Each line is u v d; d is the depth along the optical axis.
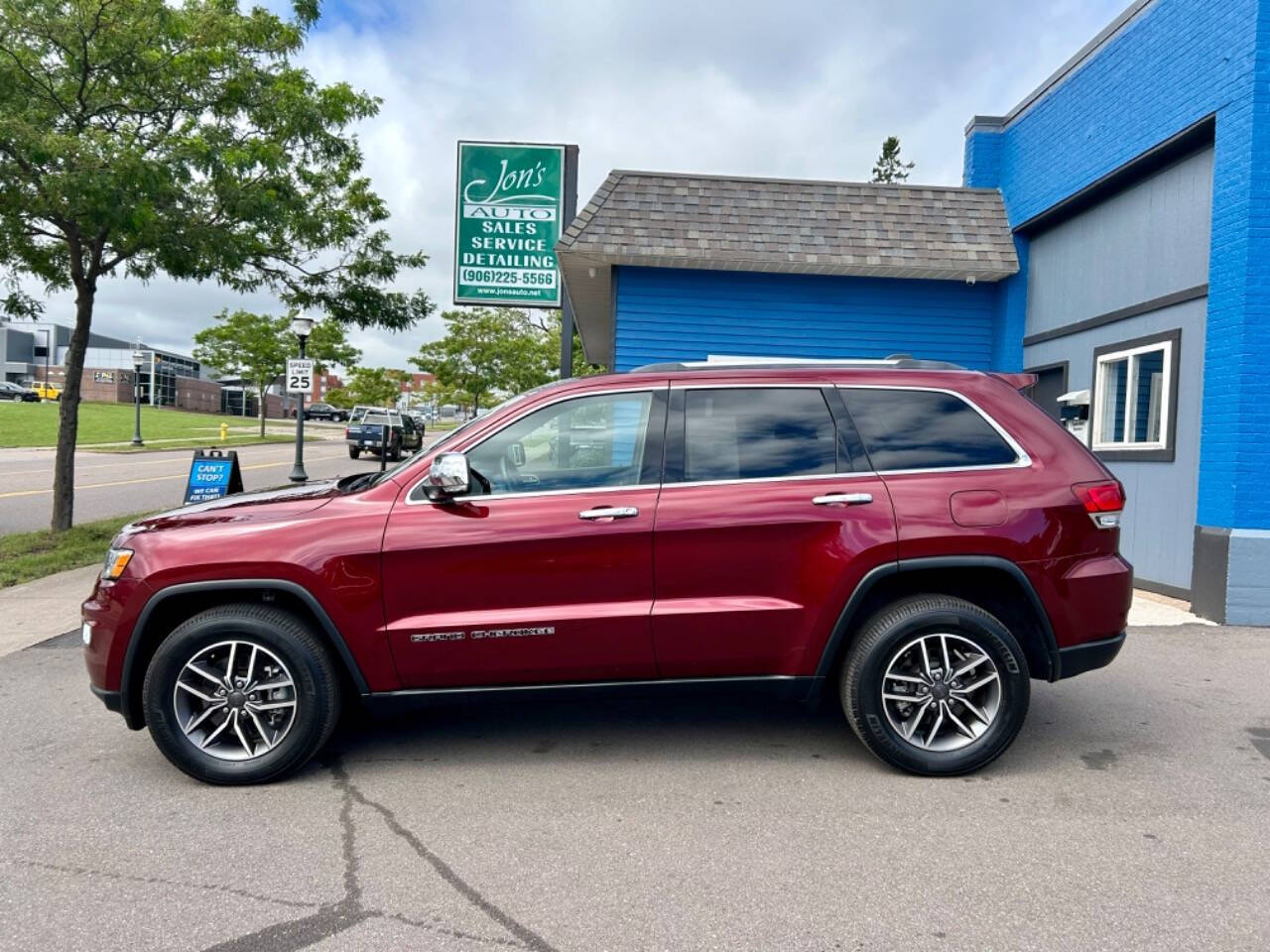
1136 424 8.77
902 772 4.12
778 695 4.14
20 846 3.41
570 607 4.00
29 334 94.31
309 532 3.96
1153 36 8.19
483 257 13.02
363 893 3.05
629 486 4.11
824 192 10.65
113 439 36.25
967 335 10.95
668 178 10.52
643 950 2.73
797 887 3.11
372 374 54.91
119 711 4.02
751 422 4.24
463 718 4.97
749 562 4.04
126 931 2.81
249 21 10.51
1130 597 4.21
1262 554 7.05
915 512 4.05
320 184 12.51
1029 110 10.44
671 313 10.58
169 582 3.93
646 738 4.64
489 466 4.16
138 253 11.27
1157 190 8.34
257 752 4.00
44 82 9.73
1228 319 7.16
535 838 3.48
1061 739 4.62
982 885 3.13
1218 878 3.19
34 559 9.71
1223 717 4.97
